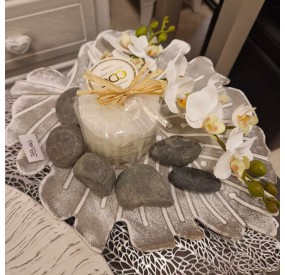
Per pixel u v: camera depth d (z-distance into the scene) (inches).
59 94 22.7
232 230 17.6
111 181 17.8
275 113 31.9
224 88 23.8
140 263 17.0
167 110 22.1
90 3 28.1
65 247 16.6
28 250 16.4
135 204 17.4
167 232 17.4
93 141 18.0
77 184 18.7
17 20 25.7
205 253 17.5
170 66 18.0
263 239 18.0
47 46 30.1
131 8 53.2
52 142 18.8
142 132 17.1
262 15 28.9
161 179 18.2
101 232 17.1
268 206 16.7
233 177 19.8
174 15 39.9
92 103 17.3
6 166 19.6
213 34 30.6
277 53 28.3
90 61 24.3
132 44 22.2
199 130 21.5
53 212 17.4
